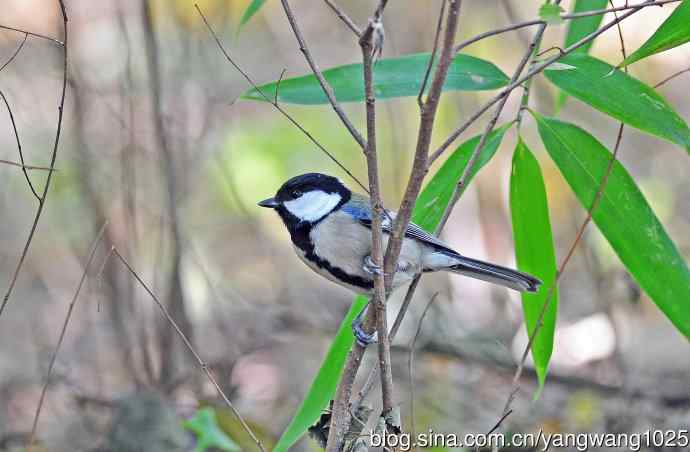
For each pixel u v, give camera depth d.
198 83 13.23
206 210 14.70
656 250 7.00
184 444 9.56
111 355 12.05
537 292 7.78
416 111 15.20
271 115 15.45
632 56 6.73
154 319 11.16
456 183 7.53
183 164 12.05
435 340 12.20
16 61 12.90
